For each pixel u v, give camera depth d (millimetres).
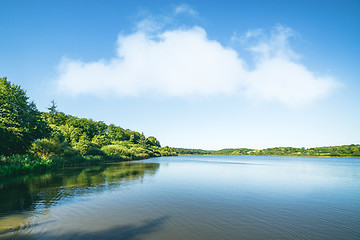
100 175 34562
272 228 12758
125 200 18344
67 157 52562
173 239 10664
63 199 18250
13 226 11977
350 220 14609
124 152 94125
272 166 75062
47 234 10898
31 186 23875
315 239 11336
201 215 14758
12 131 32938
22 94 38000
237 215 15070
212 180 32406
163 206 16766
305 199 20812
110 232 11367
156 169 48594
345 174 47094
